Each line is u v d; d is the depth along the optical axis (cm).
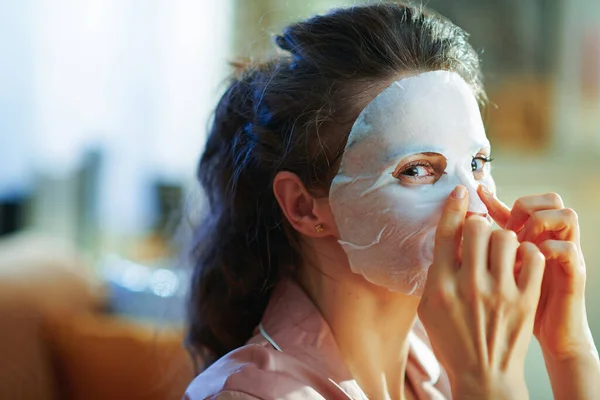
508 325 64
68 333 160
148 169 280
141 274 213
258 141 79
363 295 75
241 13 252
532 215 70
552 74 225
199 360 98
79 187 284
